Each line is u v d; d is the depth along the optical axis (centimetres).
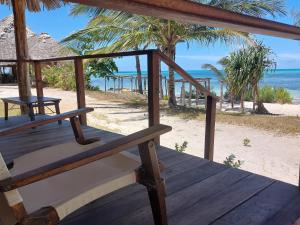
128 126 647
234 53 849
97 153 102
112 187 117
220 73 968
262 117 750
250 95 981
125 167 140
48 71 1772
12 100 396
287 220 150
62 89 1598
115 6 92
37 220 95
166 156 243
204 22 115
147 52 236
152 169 121
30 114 377
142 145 120
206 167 218
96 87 1656
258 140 526
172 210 158
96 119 732
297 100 1320
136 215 155
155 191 123
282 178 346
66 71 1655
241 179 196
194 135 568
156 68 237
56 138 314
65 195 116
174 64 228
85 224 148
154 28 861
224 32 795
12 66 2062
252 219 150
